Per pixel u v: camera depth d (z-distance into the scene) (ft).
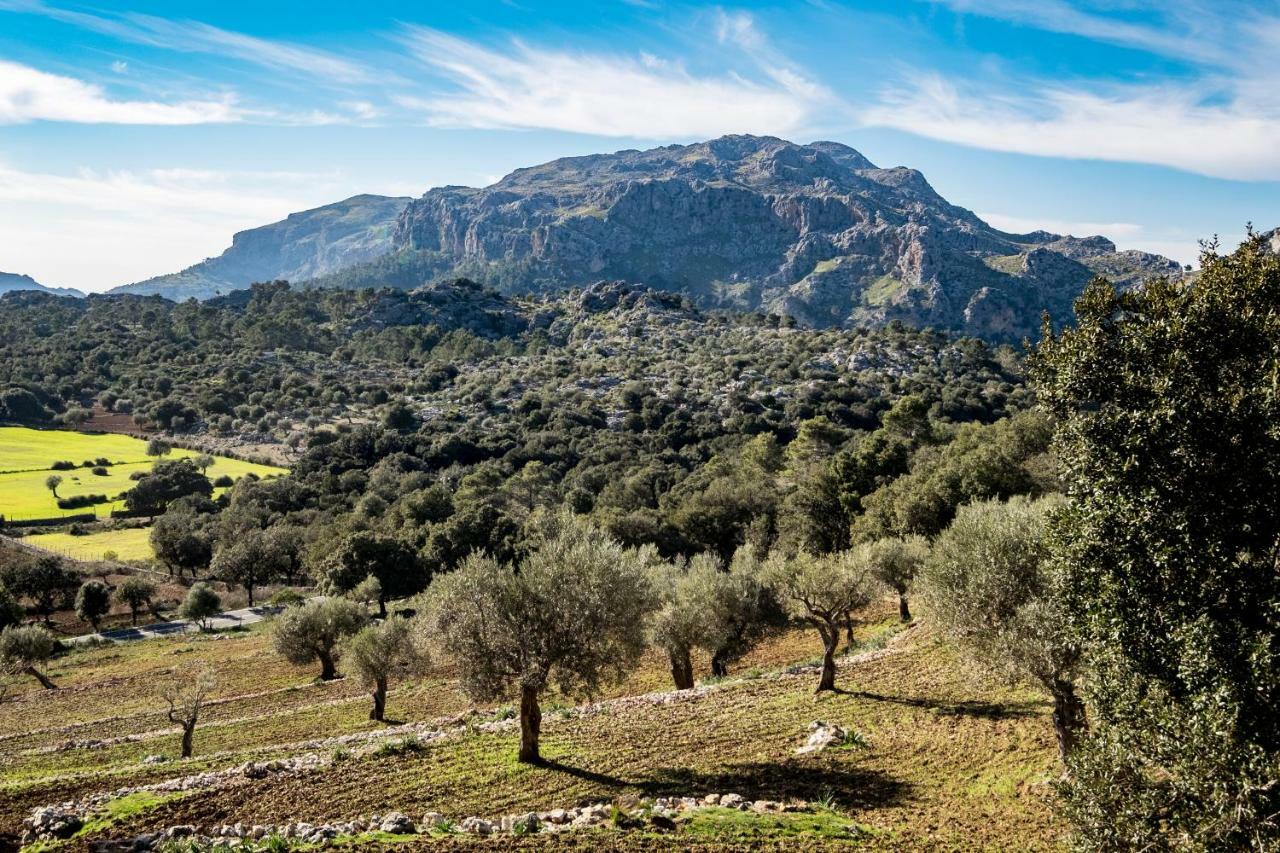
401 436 483.10
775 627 143.54
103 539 357.20
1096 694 48.39
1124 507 45.65
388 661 131.54
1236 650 40.65
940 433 367.86
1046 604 66.49
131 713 151.74
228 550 306.14
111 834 64.80
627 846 56.44
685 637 128.57
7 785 84.94
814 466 339.16
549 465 436.35
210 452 495.00
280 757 97.66
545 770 81.87
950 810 67.97
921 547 156.15
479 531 271.28
